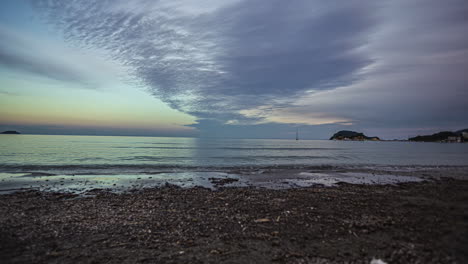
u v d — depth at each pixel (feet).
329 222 31.89
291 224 31.24
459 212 34.50
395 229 28.35
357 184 65.51
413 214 34.45
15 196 47.62
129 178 72.13
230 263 20.66
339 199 45.60
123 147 244.63
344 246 24.02
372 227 29.35
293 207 39.96
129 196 48.32
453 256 20.53
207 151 203.00
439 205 39.11
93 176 74.28
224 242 25.44
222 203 42.91
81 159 117.80
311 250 23.17
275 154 181.06
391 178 77.61
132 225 30.73
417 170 96.78
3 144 244.01
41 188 56.75
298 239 26.05
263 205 41.37
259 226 30.58
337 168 101.35
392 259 20.61
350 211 37.14
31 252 22.34
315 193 51.90
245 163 116.16
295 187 62.28
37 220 32.04
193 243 25.09
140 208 39.17
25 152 149.38
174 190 55.47
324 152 218.18
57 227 29.43
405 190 54.85
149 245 24.57
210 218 33.96
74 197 48.57
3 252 22.06
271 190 56.29
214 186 62.59
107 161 112.47
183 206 40.63
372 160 141.28
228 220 33.04
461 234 25.44
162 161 118.01
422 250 22.18
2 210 36.81
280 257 21.63
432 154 207.21
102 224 30.91
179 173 83.56
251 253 22.68
